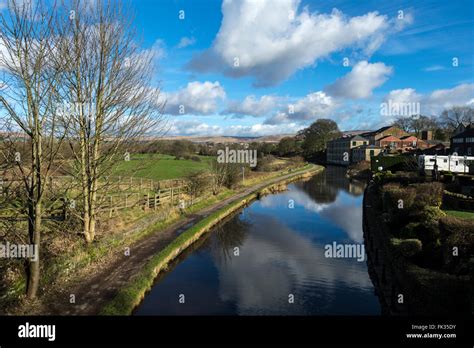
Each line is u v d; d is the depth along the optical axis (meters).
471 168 34.44
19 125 10.79
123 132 16.03
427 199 18.67
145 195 26.14
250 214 30.89
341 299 14.18
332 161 104.38
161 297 14.02
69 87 14.16
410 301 11.52
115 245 17.62
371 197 32.44
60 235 15.10
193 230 21.95
